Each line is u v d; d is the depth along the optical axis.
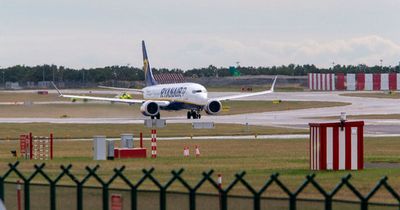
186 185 56.38
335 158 108.12
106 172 111.81
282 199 53.41
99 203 60.16
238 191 87.44
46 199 62.66
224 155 146.12
